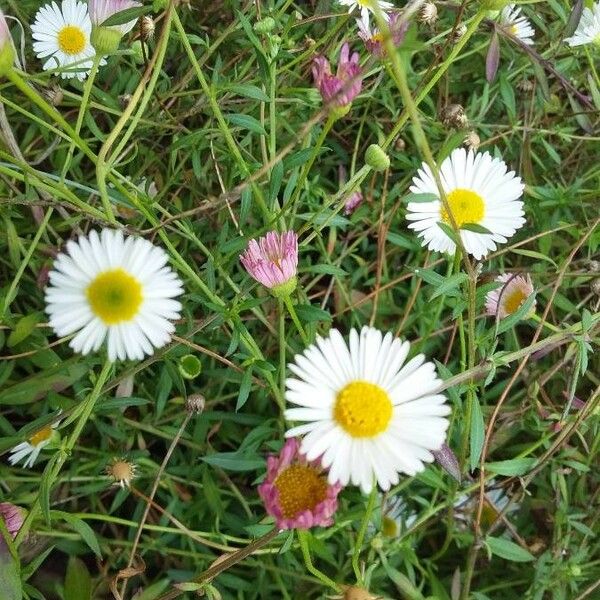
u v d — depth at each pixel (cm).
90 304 11
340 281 17
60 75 17
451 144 13
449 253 14
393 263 19
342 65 12
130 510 17
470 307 12
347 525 15
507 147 19
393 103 18
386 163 13
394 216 18
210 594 12
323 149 14
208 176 18
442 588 15
